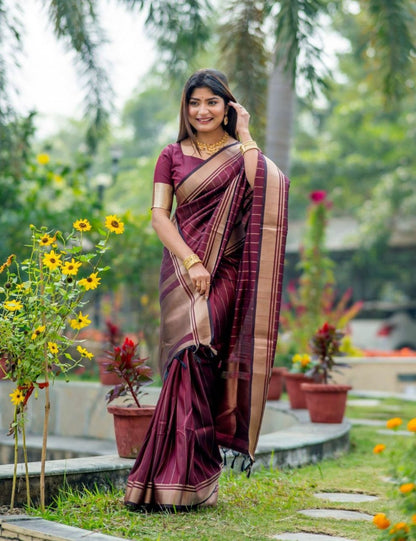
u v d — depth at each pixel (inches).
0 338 137.9
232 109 157.9
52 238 139.8
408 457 112.7
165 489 144.3
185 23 304.5
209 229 150.8
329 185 1080.8
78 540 118.0
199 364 150.3
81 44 291.4
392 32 341.7
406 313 991.6
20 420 143.2
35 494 150.0
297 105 1181.7
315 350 268.1
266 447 196.2
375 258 989.2
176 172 155.3
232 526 137.3
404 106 1034.1
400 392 474.3
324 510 154.6
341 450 230.1
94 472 159.8
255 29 318.0
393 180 994.1
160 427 148.5
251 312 148.6
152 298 469.4
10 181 440.1
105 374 325.1
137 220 475.5
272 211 149.4
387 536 108.2
